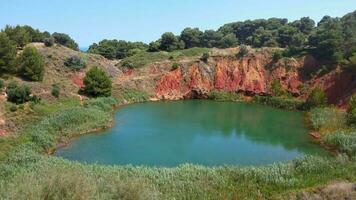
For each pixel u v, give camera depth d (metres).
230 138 48.19
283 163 33.69
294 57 81.00
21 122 45.84
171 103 75.31
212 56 86.88
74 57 76.62
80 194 17.02
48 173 22.88
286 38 92.56
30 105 50.44
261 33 98.81
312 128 52.56
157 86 81.62
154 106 71.31
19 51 73.81
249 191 27.72
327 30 77.81
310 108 64.56
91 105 62.00
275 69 80.75
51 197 16.72
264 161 38.88
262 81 80.25
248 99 78.00
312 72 76.00
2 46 60.47
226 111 66.38
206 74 83.56
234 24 117.75
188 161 39.00
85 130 49.97
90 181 19.94
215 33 102.00
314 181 29.03
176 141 46.56
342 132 44.25
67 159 37.66
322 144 44.44
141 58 92.06
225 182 29.06
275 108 69.44
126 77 84.50
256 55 84.69
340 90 66.38
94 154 41.03
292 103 68.50
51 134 44.81
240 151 42.50
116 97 73.25
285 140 46.97
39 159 34.28
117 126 54.22
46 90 60.62
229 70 84.00
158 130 52.09
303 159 33.03
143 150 42.69
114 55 106.56
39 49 76.81
